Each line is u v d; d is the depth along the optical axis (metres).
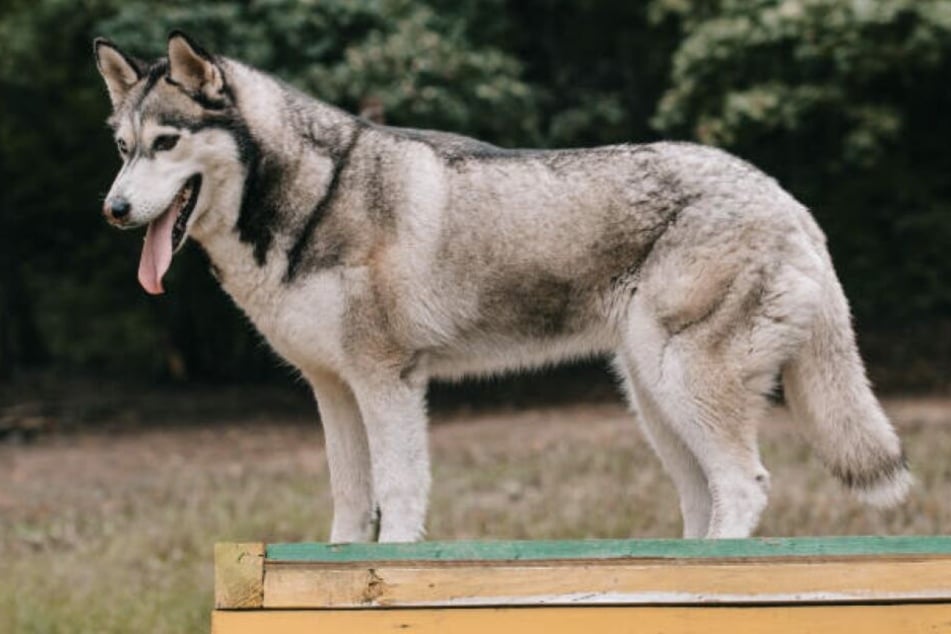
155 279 5.33
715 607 3.85
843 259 18.73
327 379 5.79
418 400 5.61
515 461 13.24
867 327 21.25
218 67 5.45
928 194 18.81
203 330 22.89
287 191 5.52
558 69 19.58
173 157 5.36
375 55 15.94
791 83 16.23
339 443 5.84
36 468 15.12
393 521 5.51
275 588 3.88
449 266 5.52
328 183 5.53
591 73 20.16
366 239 5.49
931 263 19.39
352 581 3.88
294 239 5.52
